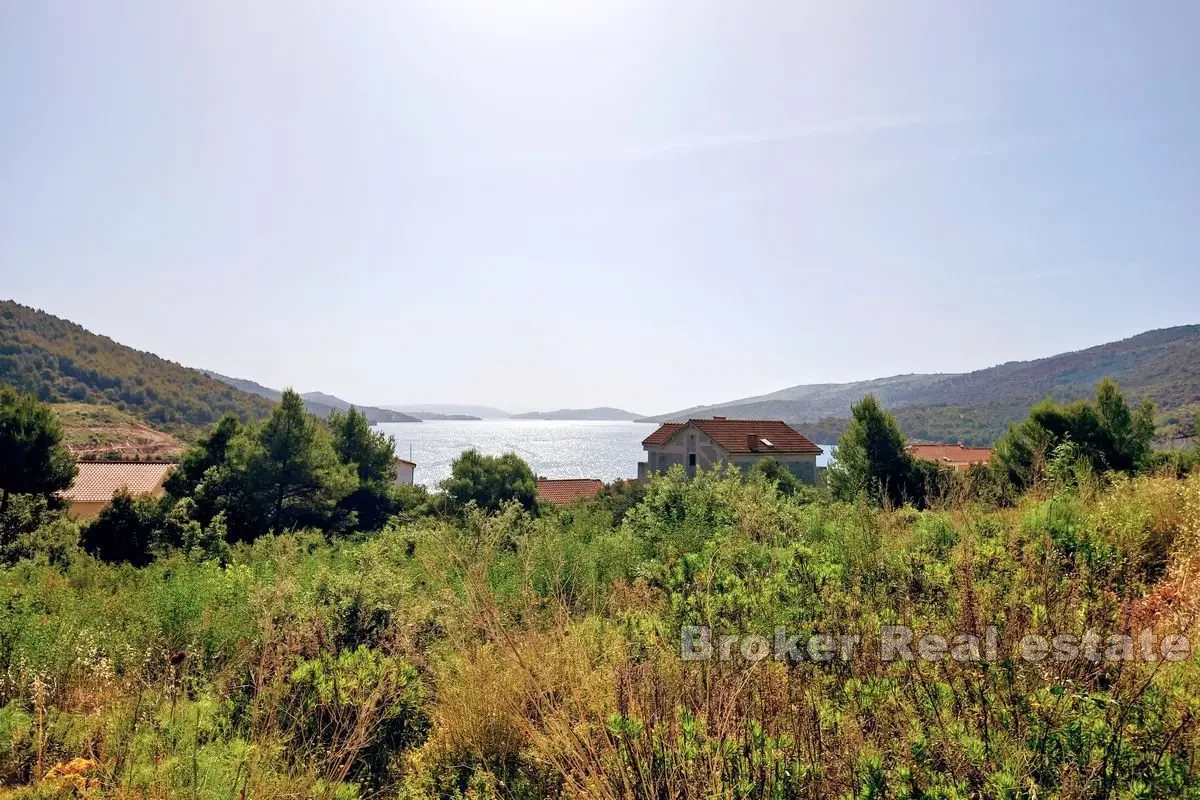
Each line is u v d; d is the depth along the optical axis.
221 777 3.47
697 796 2.56
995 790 2.31
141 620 5.99
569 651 4.06
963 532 6.04
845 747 2.72
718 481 10.33
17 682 4.55
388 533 9.45
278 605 5.49
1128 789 2.36
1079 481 7.83
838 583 4.56
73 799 3.31
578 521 10.27
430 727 4.32
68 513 28.00
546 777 3.39
